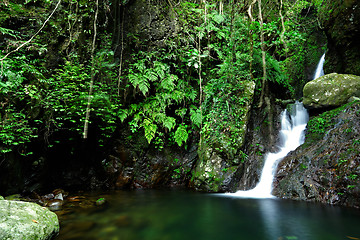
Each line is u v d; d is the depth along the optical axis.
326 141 5.00
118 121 6.51
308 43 9.16
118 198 5.09
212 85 6.61
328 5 7.21
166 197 5.18
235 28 6.77
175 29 6.74
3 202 2.72
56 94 4.93
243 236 2.92
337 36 6.87
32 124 4.77
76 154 6.24
